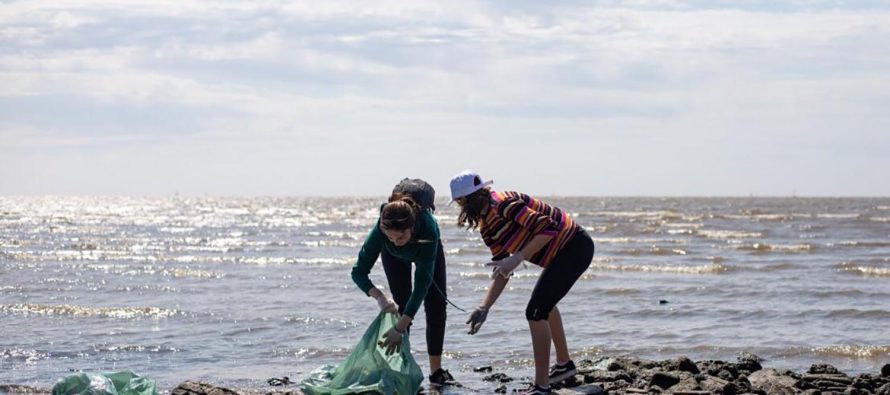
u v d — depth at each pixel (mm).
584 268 7203
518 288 19047
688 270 24797
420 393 8016
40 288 19641
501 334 12078
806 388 8297
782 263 27359
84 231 57219
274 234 52938
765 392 8055
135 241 45125
